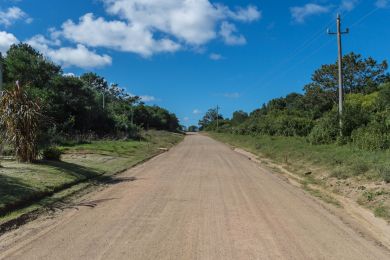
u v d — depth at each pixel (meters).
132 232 7.32
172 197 11.02
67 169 14.90
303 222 8.30
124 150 28.94
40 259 5.81
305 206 10.09
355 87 61.06
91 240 6.79
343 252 6.32
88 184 13.15
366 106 29.14
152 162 22.56
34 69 40.28
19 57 41.22
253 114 97.12
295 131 44.16
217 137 75.06
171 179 14.91
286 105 91.81
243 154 31.00
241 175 16.47
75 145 30.67
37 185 11.20
